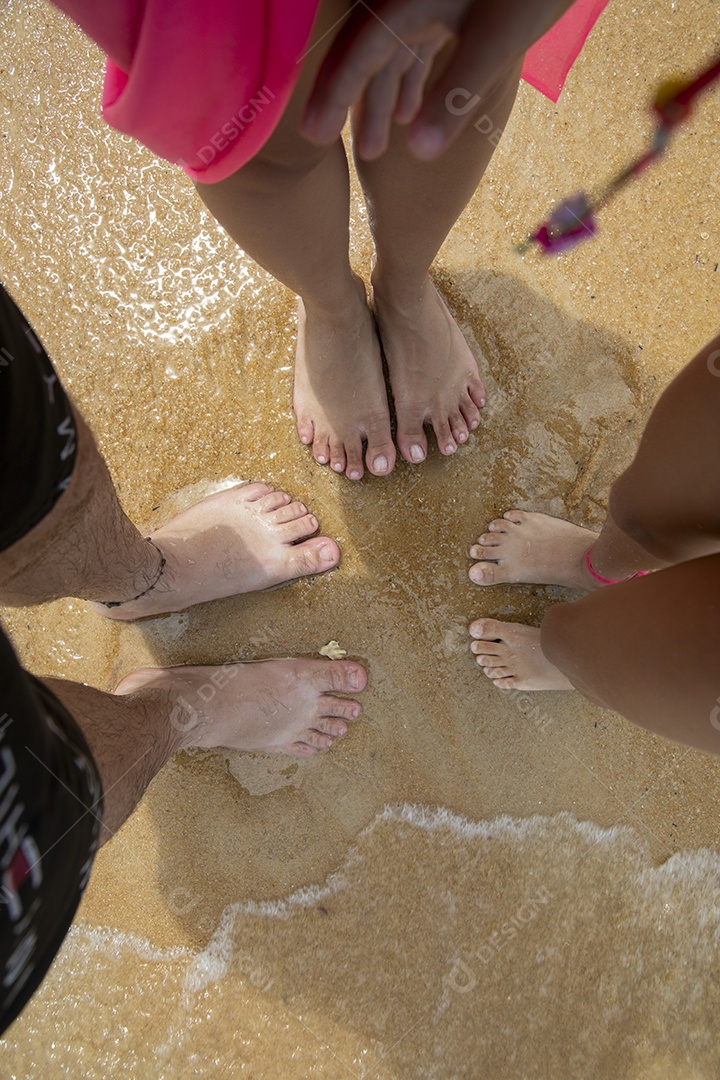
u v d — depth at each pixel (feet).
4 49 5.48
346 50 1.71
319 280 3.76
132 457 5.35
